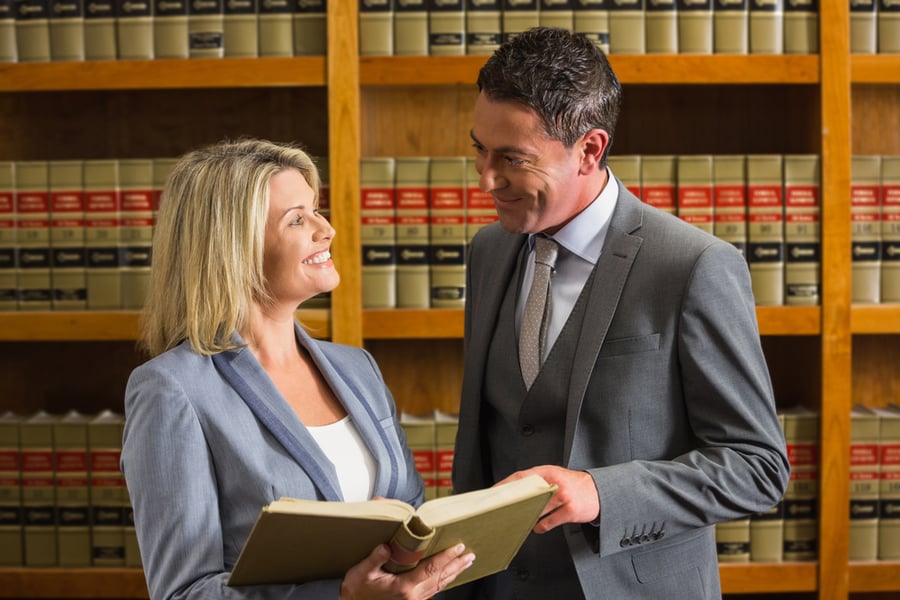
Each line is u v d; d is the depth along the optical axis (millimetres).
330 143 2137
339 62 2123
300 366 1461
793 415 2215
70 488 2223
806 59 2129
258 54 2154
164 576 1205
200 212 1342
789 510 2217
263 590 1161
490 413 1611
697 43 2141
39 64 2143
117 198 2180
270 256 1375
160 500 1218
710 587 1511
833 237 2148
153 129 2416
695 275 1393
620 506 1307
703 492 1346
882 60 2143
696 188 2162
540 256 1532
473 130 1399
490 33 2143
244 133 2414
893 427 2219
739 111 2426
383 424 1514
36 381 2471
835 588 2191
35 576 2213
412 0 2139
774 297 2168
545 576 1516
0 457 2225
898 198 2189
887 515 2225
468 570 1231
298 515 993
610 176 1535
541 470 1301
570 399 1435
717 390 1384
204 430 1273
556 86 1339
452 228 2174
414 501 1525
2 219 2184
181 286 1356
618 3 2137
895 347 2453
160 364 1283
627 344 1422
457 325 2168
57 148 2414
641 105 2426
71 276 2186
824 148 2139
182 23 2146
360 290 2166
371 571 1101
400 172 2168
